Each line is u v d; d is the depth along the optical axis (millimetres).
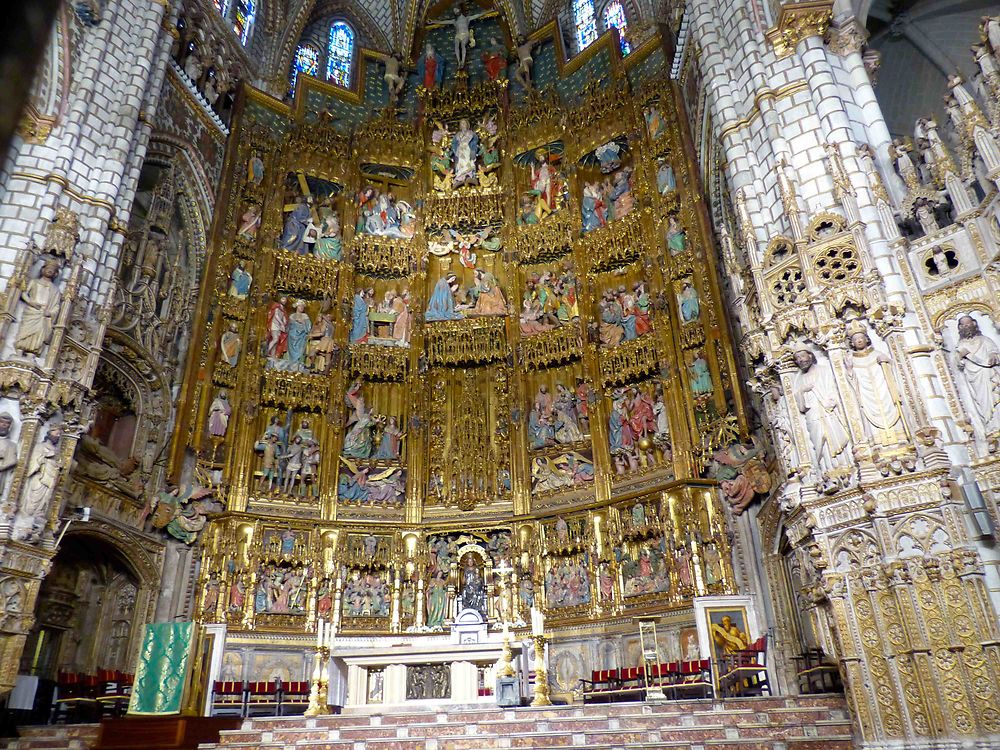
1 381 14938
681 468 20016
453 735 13359
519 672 16062
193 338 21594
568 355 23672
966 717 10844
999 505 11578
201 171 23359
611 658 19531
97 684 16469
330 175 26297
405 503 22500
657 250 22828
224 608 19328
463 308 25266
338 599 20219
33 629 18234
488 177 27359
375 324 25359
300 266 24547
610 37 27297
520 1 30531
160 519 19703
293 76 28422
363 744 13117
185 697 14727
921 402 12484
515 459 22766
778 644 17359
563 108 27297
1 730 14547
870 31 20719
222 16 25922
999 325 12297
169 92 22203
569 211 25344
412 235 26688
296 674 19547
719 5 18422
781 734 12438
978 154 12977
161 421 20688
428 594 21359
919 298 13273
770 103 16219
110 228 18250
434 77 30047
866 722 11734
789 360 14148
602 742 12727
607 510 20891
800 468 13477
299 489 21984
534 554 21516
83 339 16812
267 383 22625
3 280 15859
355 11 31016
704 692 16750
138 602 19203
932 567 11594
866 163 14617
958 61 20328
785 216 15078
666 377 21281
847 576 12586
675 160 23359
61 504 15633
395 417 24156
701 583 18359
